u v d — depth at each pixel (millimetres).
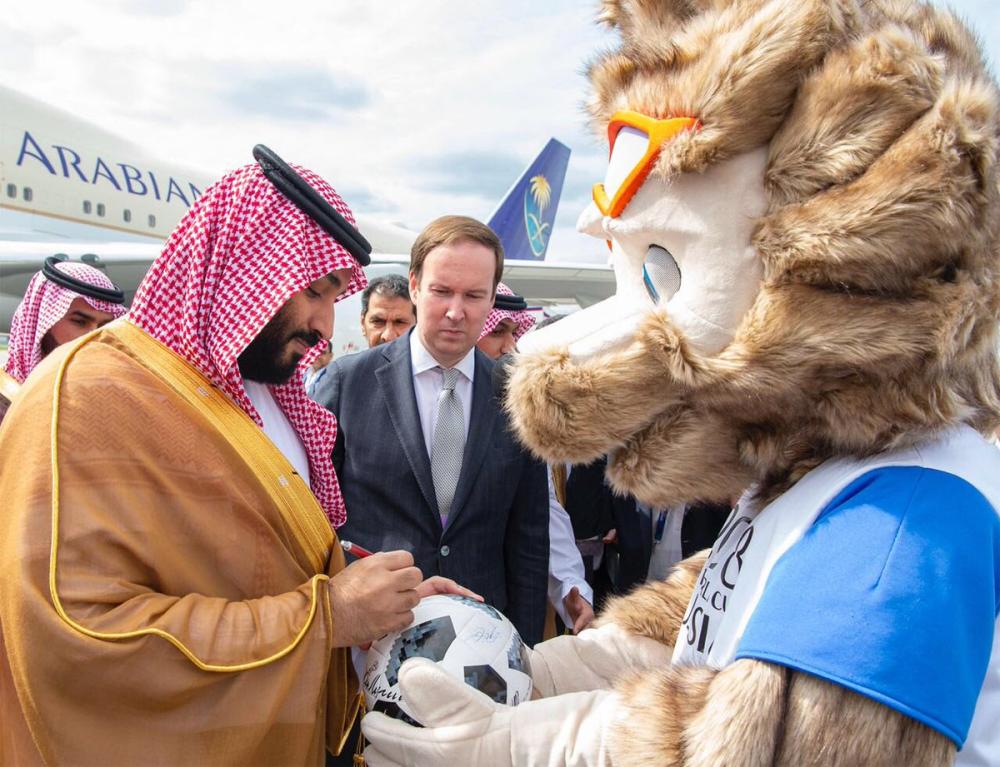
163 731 1099
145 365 1303
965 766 850
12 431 1207
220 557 1230
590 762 910
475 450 2244
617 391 961
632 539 2900
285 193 1379
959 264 819
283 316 1437
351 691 1497
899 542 785
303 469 1650
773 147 878
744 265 906
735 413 949
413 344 2400
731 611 935
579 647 1350
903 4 953
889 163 790
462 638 1228
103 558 1107
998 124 823
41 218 12406
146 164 14109
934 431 864
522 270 15969
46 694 1074
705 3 1021
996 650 859
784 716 754
